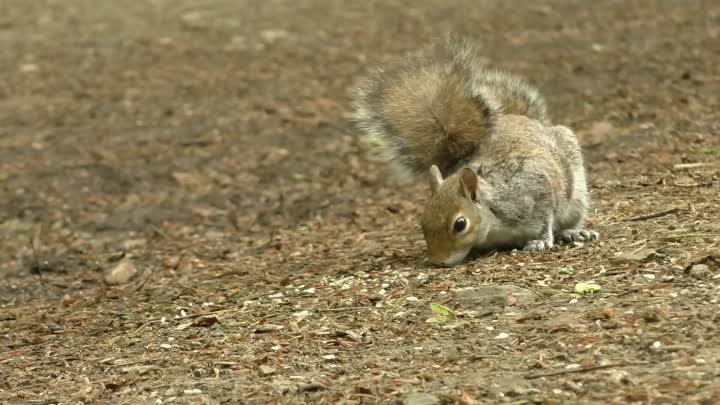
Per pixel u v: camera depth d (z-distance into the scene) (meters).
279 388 8.63
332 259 13.09
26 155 20.38
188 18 31.47
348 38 28.12
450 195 11.40
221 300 11.82
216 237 15.84
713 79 20.45
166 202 17.69
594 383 7.88
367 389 8.28
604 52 23.97
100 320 11.88
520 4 30.78
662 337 8.49
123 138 21.12
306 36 28.66
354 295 10.88
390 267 11.88
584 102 20.03
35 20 31.92
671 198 12.98
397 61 12.91
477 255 11.86
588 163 15.82
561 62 23.48
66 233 16.59
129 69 26.22
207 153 19.97
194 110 22.69
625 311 9.18
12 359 10.69
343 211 16.33
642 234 11.51
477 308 9.90
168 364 9.77
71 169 19.47
